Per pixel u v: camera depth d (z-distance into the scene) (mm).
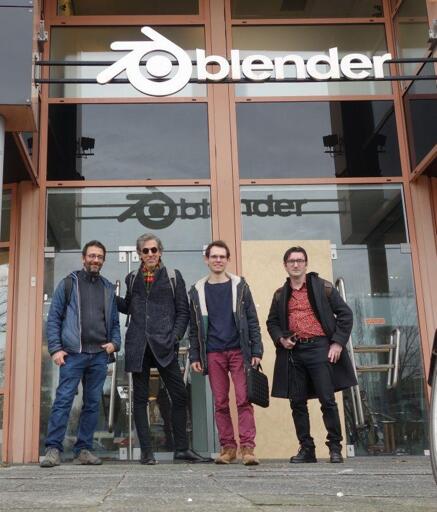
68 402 4691
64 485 2930
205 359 4742
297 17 6832
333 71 5574
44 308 5930
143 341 4742
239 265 6105
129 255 6121
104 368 4844
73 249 6082
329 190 6352
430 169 6145
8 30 5160
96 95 6469
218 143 6398
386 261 6188
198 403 5758
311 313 4691
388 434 5789
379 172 6387
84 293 4879
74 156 6297
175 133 6430
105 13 6711
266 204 6285
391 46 6766
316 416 5762
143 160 6348
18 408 5691
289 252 4781
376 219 6285
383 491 2566
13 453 5594
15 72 5082
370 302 6086
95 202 6227
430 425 2092
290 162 6391
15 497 2418
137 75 5461
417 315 6055
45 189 6195
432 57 5773
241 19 6785
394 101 6559
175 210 6254
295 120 6500
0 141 5004
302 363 4680
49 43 6574
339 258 6180
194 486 2793
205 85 6539
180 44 6695
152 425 5688
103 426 5672
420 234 6238
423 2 6078
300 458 4691
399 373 5922
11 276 5980
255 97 6527
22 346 5828
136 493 2500
